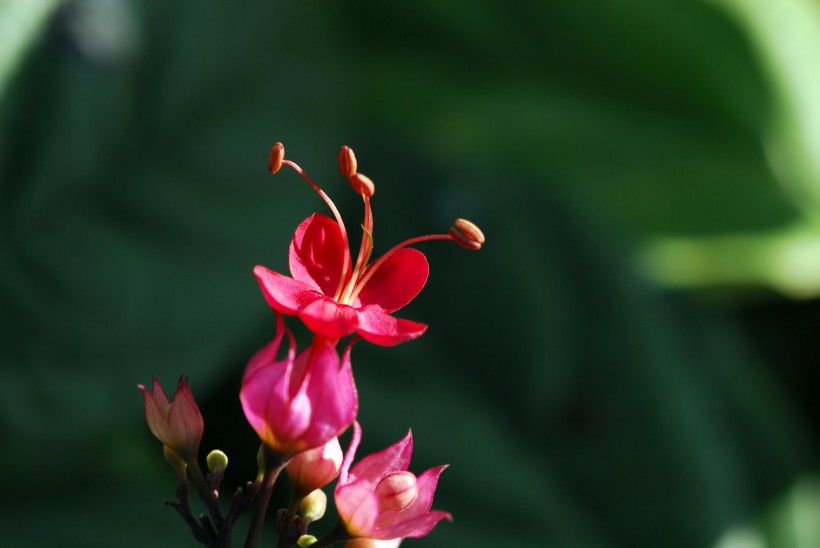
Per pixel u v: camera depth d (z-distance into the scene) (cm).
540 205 68
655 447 61
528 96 73
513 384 63
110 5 56
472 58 74
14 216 54
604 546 58
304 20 67
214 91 62
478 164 71
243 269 59
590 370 63
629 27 72
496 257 66
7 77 53
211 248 59
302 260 37
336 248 37
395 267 38
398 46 74
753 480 62
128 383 55
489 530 58
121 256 56
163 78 59
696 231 69
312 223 37
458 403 62
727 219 69
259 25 64
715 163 71
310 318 36
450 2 73
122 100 57
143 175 58
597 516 60
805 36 74
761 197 69
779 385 68
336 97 67
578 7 72
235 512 36
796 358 69
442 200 67
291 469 37
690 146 71
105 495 56
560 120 72
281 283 36
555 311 64
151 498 57
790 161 70
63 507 55
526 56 74
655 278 67
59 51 55
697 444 61
